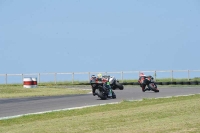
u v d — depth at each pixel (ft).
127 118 99.19
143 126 86.99
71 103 146.72
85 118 101.40
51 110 125.70
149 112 107.96
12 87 240.94
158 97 161.89
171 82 271.69
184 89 217.15
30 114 115.44
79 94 192.03
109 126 88.79
